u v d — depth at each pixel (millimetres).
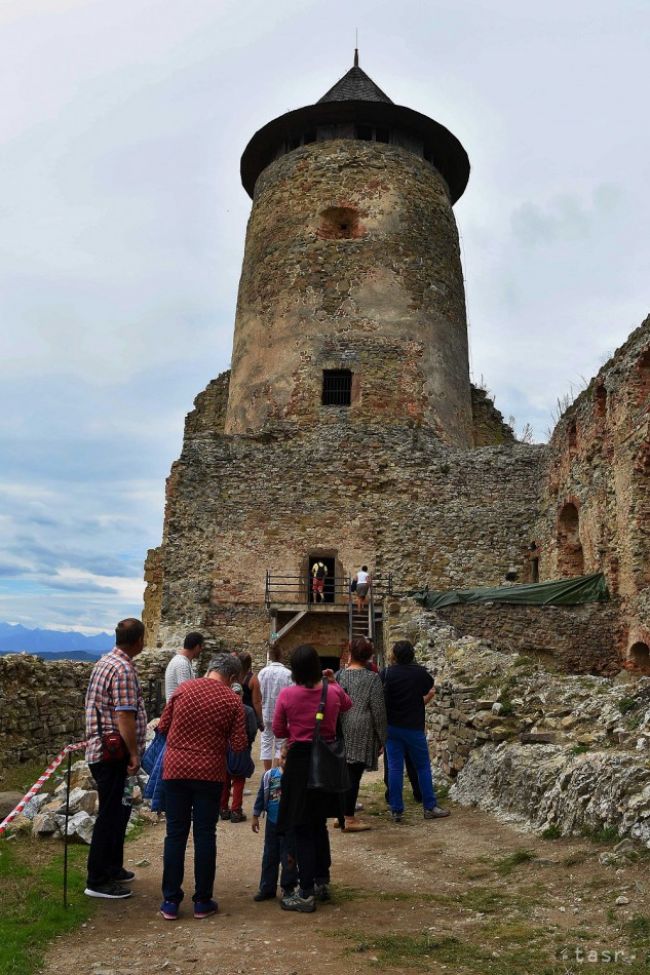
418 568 17906
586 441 15164
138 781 8203
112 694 5207
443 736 8906
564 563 16281
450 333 21500
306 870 4809
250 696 8172
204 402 25141
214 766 4855
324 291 20672
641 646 13125
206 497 18375
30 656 9609
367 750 6719
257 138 22750
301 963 3957
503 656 9438
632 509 13047
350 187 21500
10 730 8938
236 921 4648
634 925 4164
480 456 18547
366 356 20156
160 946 4234
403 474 18516
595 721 7316
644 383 13305
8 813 6879
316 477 18562
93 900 4996
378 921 4578
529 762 6938
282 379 20172
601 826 5562
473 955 4020
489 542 17969
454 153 23203
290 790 4848
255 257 21969
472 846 6109
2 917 4617
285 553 18094
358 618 16984
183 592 17859
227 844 6613
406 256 21219
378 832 6773
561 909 4559
